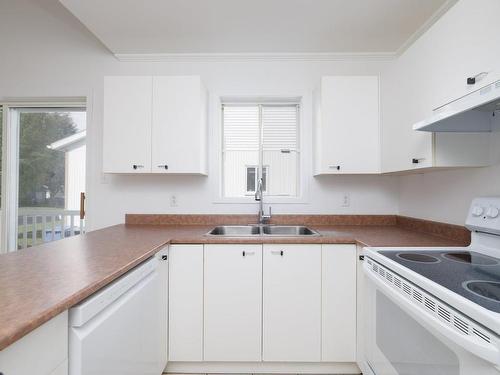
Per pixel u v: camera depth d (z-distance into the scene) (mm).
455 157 1391
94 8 1764
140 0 1692
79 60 2395
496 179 1365
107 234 1827
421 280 924
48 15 2408
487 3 1035
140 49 2283
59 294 763
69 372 778
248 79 2371
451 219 1702
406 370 1081
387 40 2129
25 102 2480
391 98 1829
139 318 1188
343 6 1745
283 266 1665
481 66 1062
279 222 2312
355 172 2006
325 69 2359
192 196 2371
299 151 2428
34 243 2543
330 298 1664
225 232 2252
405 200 2234
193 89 2016
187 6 1745
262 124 2484
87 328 829
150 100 2023
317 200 2361
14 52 2410
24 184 2545
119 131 2018
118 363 996
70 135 2547
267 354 1658
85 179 2488
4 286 826
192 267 1662
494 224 1216
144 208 2375
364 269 1382
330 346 1657
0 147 2496
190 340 1656
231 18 1866
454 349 796
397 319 1157
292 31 2012
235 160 2480
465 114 1276
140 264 1283
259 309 1659
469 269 1056
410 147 1586
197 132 2018
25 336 634
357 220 2316
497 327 621
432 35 1375
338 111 2008
